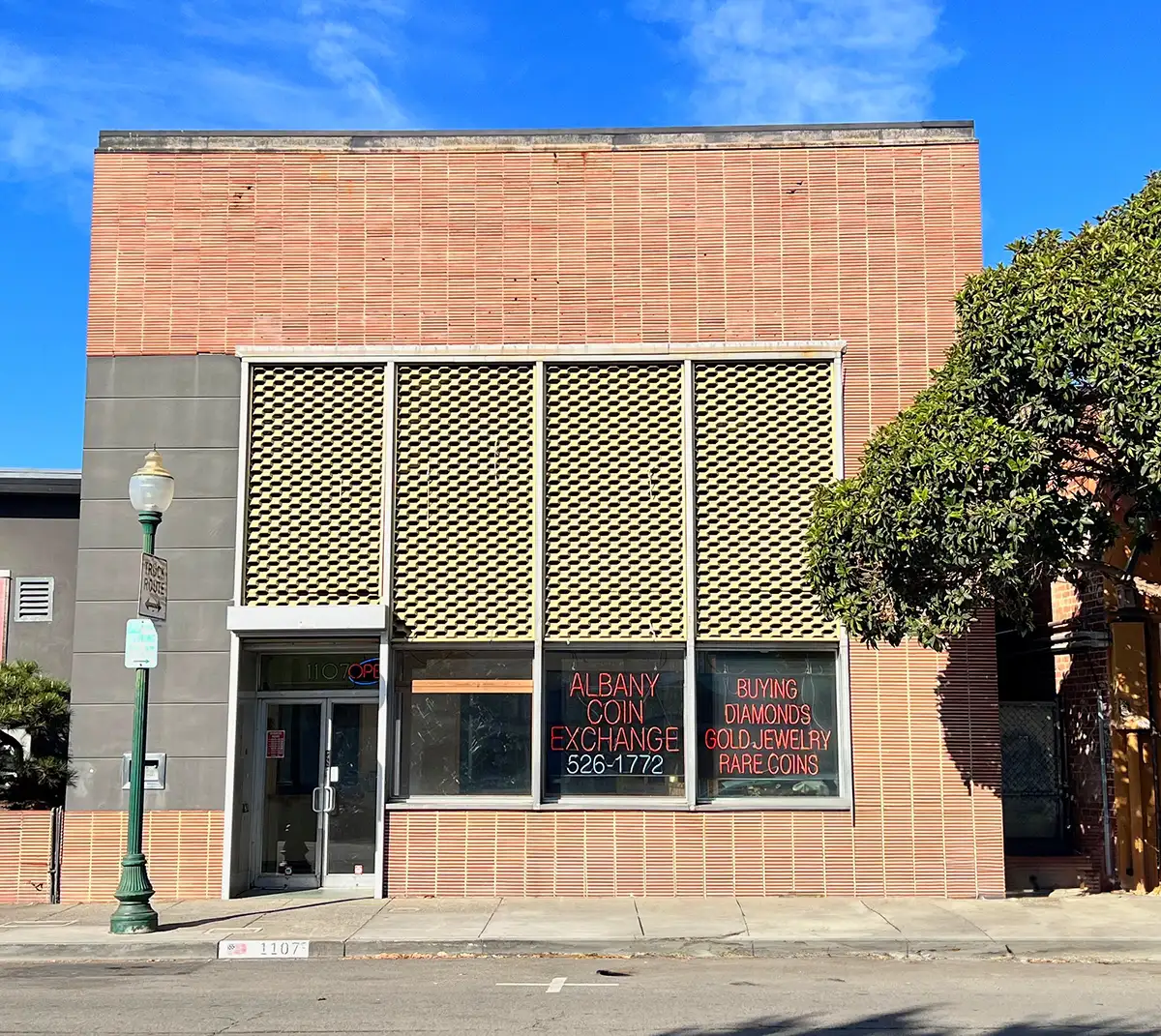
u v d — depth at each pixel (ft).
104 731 48.83
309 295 50.78
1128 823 49.26
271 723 50.57
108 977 35.40
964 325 41.83
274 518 49.80
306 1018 29.12
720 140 51.26
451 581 49.26
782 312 50.21
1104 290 37.81
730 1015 29.25
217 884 47.70
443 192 51.26
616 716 48.67
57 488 57.21
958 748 48.11
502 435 50.06
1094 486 50.44
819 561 42.47
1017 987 33.06
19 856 48.14
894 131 51.16
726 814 47.73
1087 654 52.11
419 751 48.88
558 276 50.65
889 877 47.50
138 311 50.85
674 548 49.19
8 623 56.85
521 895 47.42
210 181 51.52
